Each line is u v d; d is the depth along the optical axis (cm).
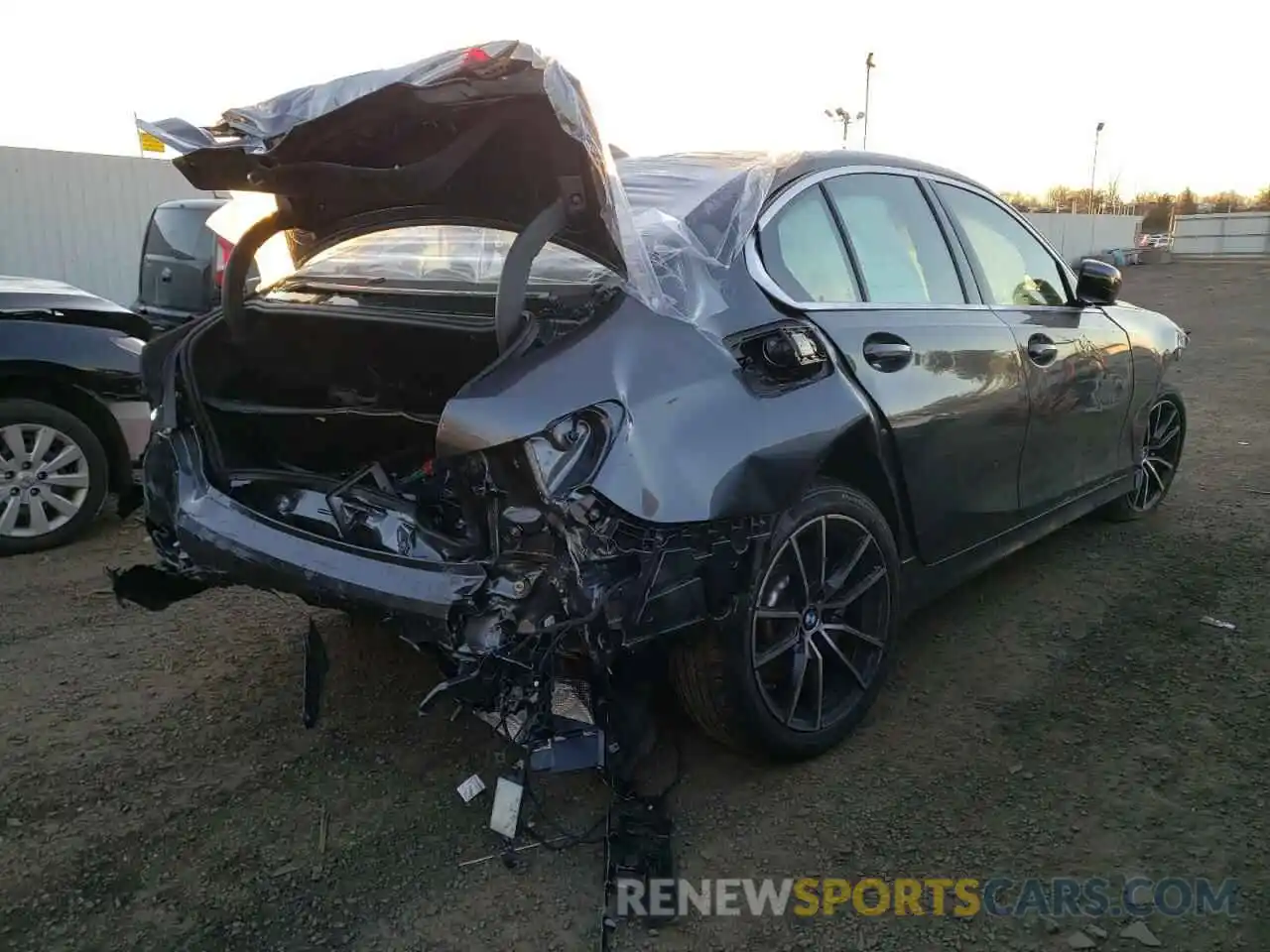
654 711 314
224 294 325
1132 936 237
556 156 259
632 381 245
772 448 263
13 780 300
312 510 282
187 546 290
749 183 314
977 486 364
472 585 237
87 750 317
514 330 252
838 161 348
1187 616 414
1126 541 506
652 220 291
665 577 246
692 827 278
